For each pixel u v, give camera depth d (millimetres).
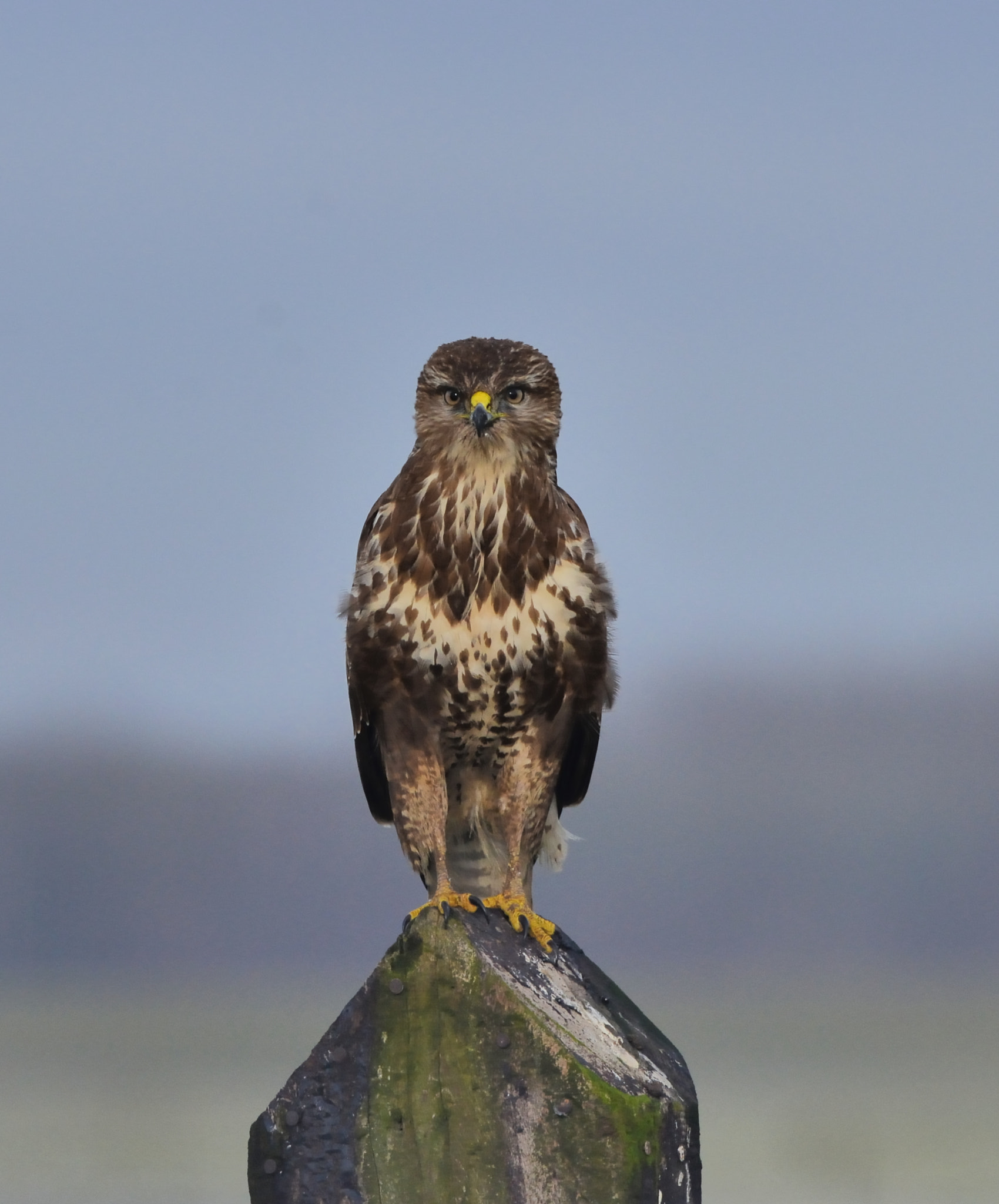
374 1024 7789
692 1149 8094
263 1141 7816
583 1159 7516
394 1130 7727
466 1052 7672
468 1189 7625
